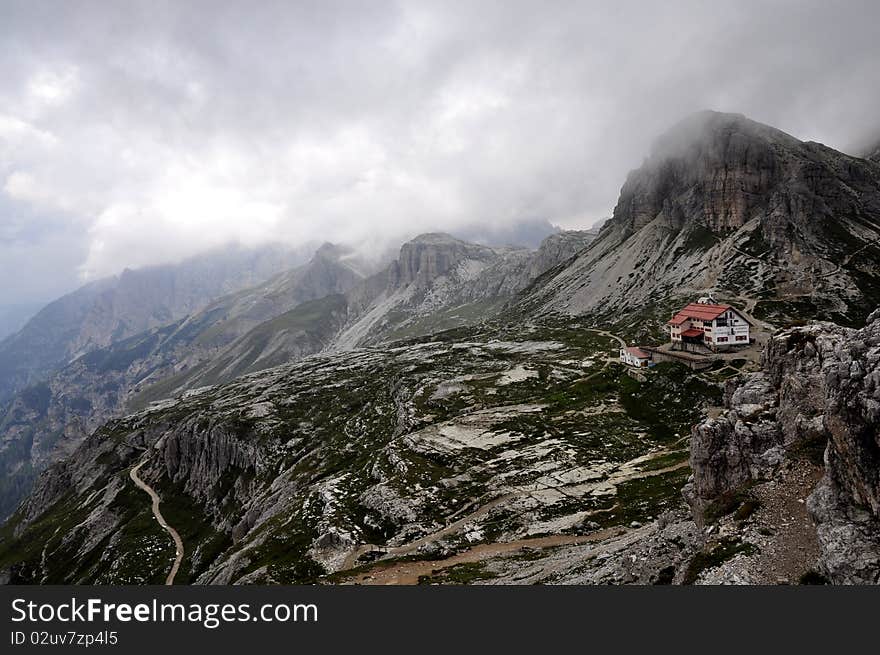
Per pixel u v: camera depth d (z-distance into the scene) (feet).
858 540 107.24
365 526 333.42
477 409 523.29
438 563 253.85
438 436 440.04
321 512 372.79
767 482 147.54
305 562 303.68
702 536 142.20
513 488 328.70
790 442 158.10
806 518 127.34
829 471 124.26
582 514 276.21
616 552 184.24
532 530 272.10
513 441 407.23
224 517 630.74
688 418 408.87
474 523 297.12
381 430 586.04
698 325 549.13
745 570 117.80
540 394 539.29
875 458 110.83
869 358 118.32
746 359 475.72
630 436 395.96
